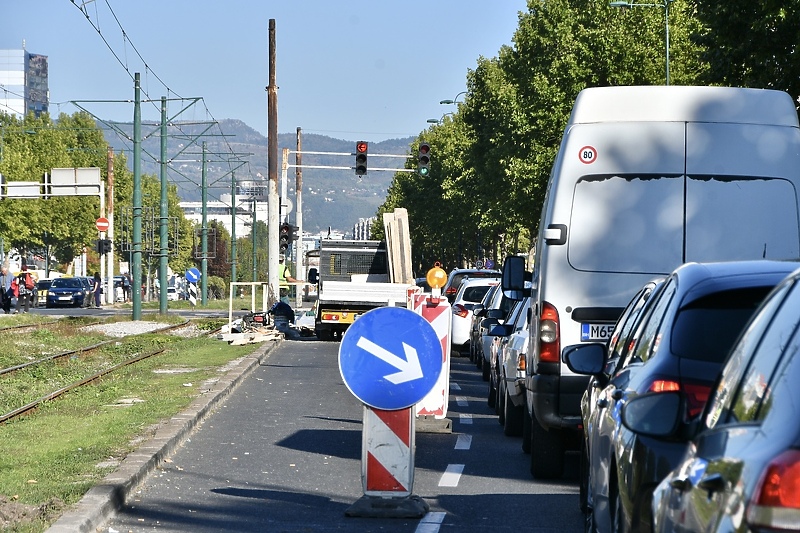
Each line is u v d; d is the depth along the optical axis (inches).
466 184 6722.4
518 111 5073.8
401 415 954.7
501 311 1930.4
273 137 4498.0
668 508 426.6
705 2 2269.9
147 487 1073.5
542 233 1123.9
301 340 3735.2
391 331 936.3
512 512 975.6
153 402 1685.5
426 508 965.2
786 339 376.5
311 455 1286.9
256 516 952.3
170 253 5669.3
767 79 2246.6
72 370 2407.7
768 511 311.1
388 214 3961.6
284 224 5354.3
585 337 1063.6
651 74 4739.2
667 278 697.0
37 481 1024.9
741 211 1058.1
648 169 1063.6
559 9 5049.2
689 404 569.9
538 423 1119.6
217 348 3034.0
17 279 5625.0
